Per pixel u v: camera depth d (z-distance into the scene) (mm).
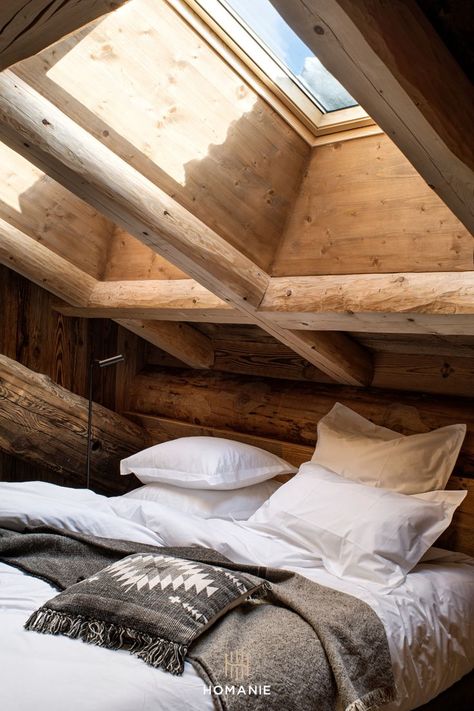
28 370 3492
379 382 3055
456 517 2561
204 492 2959
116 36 2082
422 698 2020
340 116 2332
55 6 1551
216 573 1921
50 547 2328
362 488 2506
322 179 2420
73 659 1625
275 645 1743
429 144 1587
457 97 1557
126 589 1841
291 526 2508
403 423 2850
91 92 2145
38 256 3201
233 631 1771
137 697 1497
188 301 2902
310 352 2924
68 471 3619
